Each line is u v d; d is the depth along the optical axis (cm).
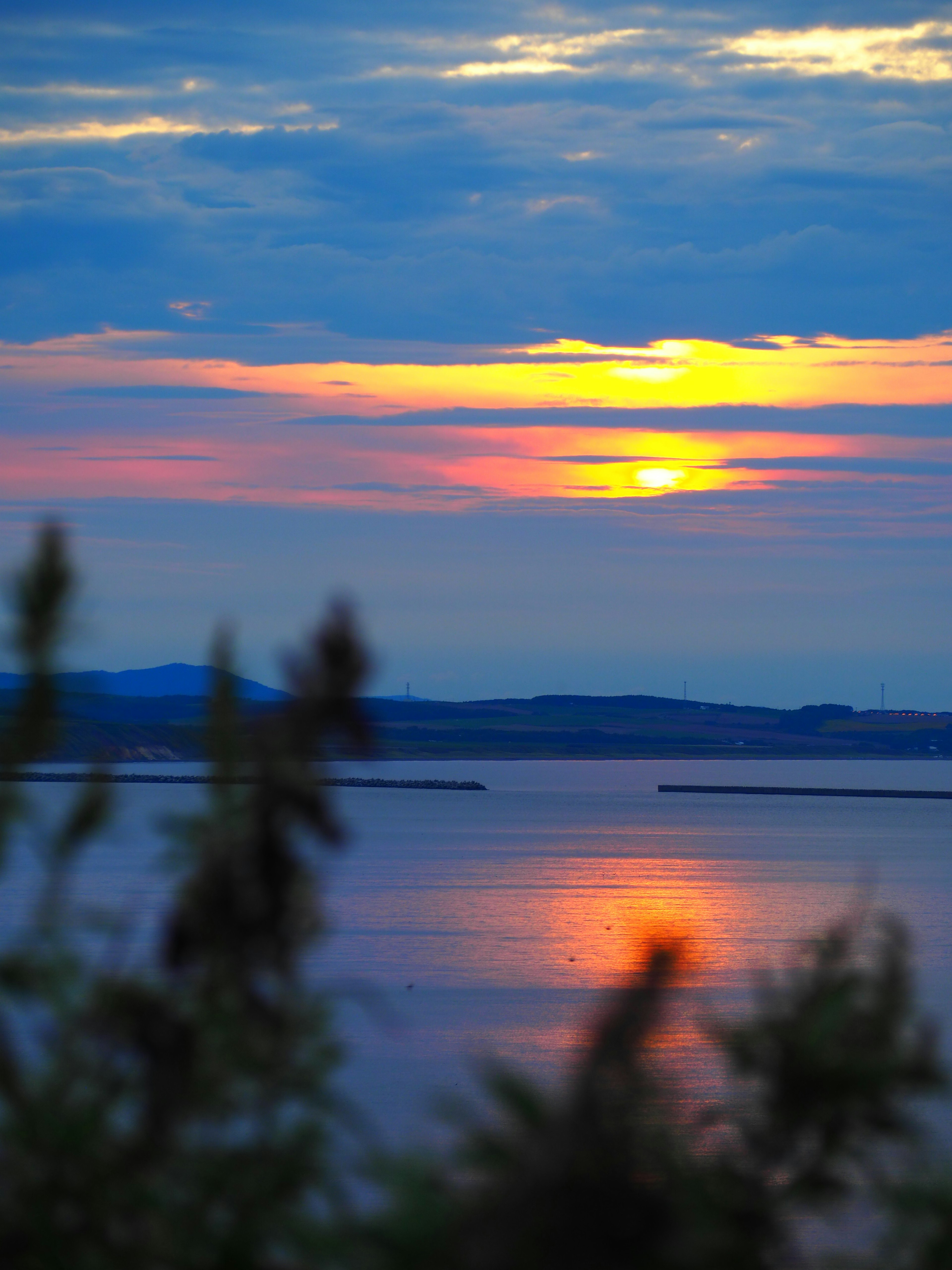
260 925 735
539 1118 602
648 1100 598
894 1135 692
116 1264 742
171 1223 746
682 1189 601
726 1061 697
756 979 727
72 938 783
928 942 19062
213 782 737
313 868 741
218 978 753
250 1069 771
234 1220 740
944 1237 671
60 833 787
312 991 788
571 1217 589
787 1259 659
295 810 723
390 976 15500
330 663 723
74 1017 757
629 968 599
